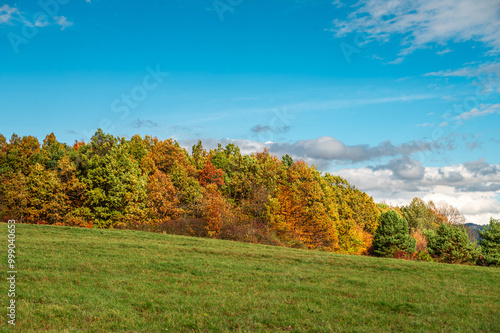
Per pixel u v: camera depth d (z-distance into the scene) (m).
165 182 52.25
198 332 9.74
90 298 11.95
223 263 21.20
